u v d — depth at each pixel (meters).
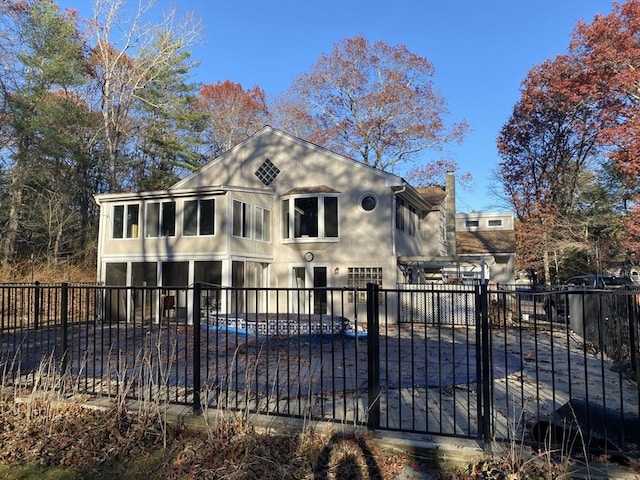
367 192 16.77
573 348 9.82
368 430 4.03
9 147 21.00
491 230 27.53
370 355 4.08
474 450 3.59
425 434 3.96
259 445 3.82
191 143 31.28
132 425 4.27
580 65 23.38
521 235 26.64
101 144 26.47
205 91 35.34
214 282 15.55
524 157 28.38
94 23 24.48
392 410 5.06
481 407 4.02
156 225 16.53
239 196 16.12
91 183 26.38
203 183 19.23
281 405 5.02
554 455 3.54
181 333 12.14
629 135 18.47
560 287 13.51
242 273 16.12
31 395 4.78
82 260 22.77
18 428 4.36
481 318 3.82
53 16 21.20
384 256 16.34
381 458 3.67
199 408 4.53
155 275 16.33
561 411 3.98
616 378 6.86
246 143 18.73
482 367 3.90
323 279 16.97
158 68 26.77
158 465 3.66
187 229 16.08
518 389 6.15
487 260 23.80
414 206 20.69
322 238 16.84
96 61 25.02
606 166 26.09
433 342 11.09
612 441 3.65
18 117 20.38
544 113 26.48
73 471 3.62
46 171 22.19
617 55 20.52
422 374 7.23
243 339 11.03
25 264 19.47
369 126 32.34
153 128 29.89
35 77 21.00
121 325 14.47
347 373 7.19
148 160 30.95
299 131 34.94
